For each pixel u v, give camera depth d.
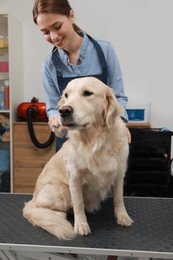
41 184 1.35
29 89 3.10
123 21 2.89
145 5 2.84
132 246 1.03
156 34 2.87
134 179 2.36
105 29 2.92
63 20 1.33
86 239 1.08
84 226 1.12
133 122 2.71
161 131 2.30
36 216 1.19
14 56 2.80
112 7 2.88
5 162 2.96
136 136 2.30
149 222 1.23
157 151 2.31
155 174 2.34
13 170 2.77
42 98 3.11
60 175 1.31
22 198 1.55
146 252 0.98
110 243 1.05
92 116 1.13
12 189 2.79
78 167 1.15
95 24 2.93
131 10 2.86
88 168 1.14
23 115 2.76
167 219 1.26
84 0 2.91
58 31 1.34
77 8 2.92
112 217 1.28
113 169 1.15
